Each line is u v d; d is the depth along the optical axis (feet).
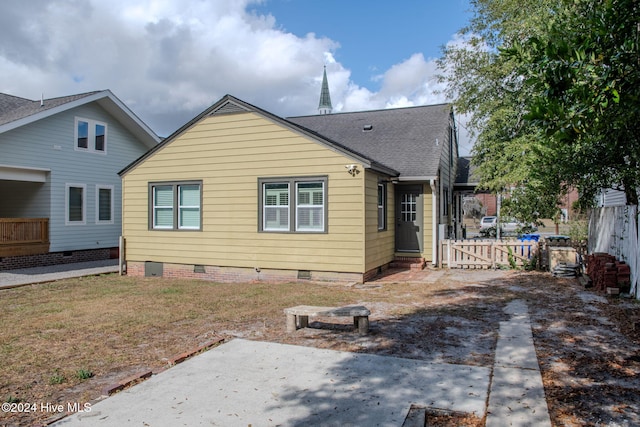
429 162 46.62
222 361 16.76
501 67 44.65
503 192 43.78
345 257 36.24
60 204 55.98
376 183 38.99
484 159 49.67
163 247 43.83
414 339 19.56
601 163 29.86
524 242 42.50
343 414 12.06
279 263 38.58
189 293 33.01
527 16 39.11
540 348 17.93
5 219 49.44
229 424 11.55
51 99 60.70
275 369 15.80
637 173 25.48
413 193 47.57
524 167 38.06
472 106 50.01
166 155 43.55
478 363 16.21
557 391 13.51
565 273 36.78
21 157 51.24
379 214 42.22
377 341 19.36
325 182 36.63
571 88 12.95
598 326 21.15
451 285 34.50
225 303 28.60
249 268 39.83
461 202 76.54
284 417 11.92
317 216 37.35
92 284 38.65
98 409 12.64
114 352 18.35
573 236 55.62
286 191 38.55
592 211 39.99
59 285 38.14
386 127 58.08
